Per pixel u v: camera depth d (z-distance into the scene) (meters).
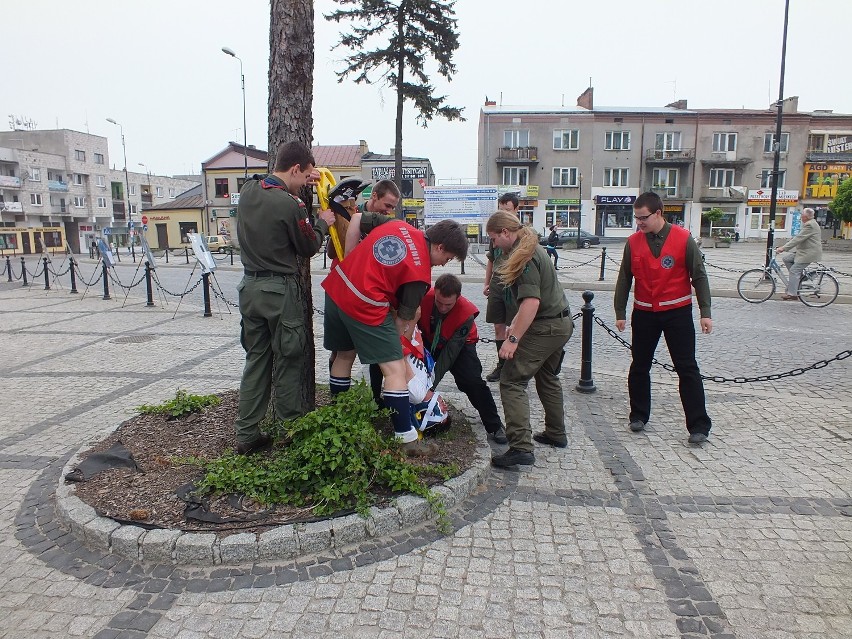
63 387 6.23
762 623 2.52
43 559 3.02
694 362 4.55
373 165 47.09
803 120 46.31
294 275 3.83
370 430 3.52
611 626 2.50
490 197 21.17
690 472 4.03
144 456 3.92
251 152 51.53
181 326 10.22
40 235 54.66
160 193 82.75
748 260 26.38
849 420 5.03
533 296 3.83
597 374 6.68
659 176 46.91
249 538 2.96
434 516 3.36
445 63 22.12
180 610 2.61
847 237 45.75
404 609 2.61
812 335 8.79
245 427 3.79
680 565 2.95
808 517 3.41
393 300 3.69
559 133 45.97
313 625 2.51
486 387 4.48
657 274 4.50
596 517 3.43
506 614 2.57
